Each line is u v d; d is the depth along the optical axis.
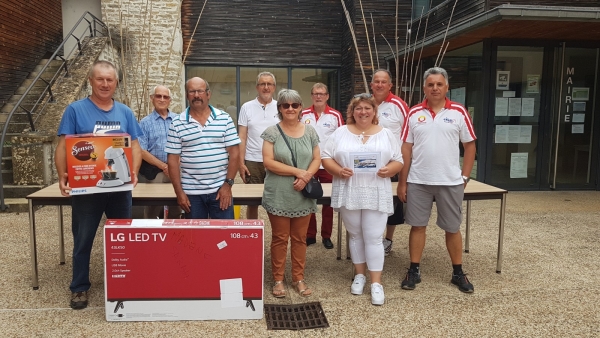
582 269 3.77
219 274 2.81
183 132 3.07
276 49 10.46
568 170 7.33
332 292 3.30
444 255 4.16
